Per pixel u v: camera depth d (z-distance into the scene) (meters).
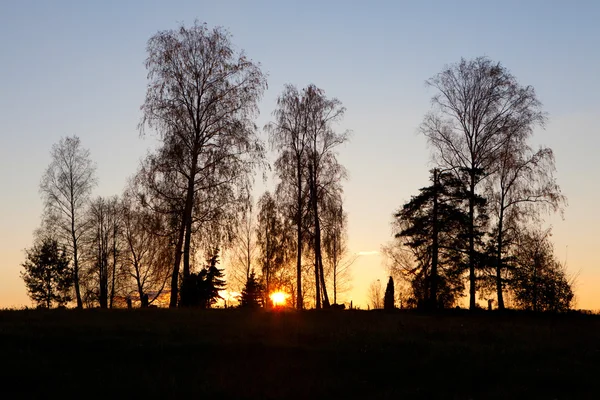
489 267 47.41
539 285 49.16
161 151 41.25
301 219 49.91
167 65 41.66
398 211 52.16
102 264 61.66
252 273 61.94
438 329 29.62
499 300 48.25
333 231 50.09
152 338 24.47
